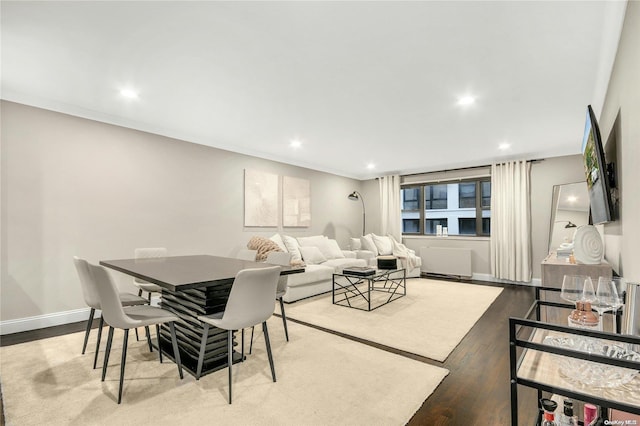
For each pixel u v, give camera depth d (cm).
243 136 449
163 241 415
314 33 209
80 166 348
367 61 244
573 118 367
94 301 240
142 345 275
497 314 373
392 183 728
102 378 209
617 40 208
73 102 329
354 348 268
